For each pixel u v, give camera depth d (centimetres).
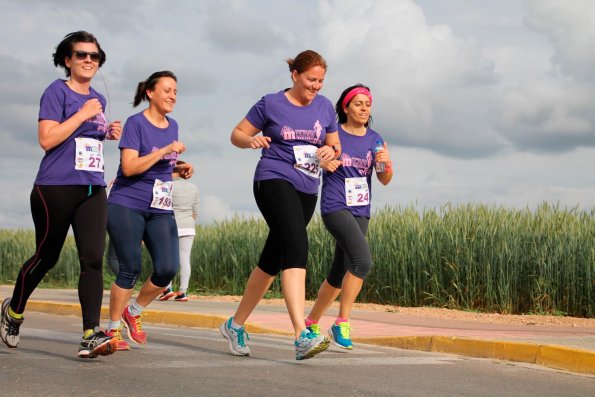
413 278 1287
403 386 503
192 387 480
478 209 1305
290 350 677
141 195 657
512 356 651
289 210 581
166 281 678
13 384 482
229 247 1653
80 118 564
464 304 1246
